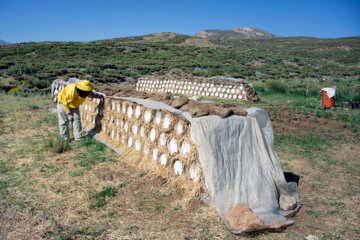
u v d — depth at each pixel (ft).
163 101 15.62
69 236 9.36
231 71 109.19
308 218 11.16
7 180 13.65
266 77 97.96
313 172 16.49
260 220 9.96
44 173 14.71
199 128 11.57
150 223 10.40
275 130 26.84
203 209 11.24
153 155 15.64
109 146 19.65
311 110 36.35
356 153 20.31
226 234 9.77
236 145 11.93
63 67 87.56
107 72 91.15
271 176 11.80
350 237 9.83
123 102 18.94
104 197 12.29
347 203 12.55
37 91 54.70
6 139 20.66
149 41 229.86
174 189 13.15
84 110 25.53
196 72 103.04
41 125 25.85
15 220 10.25
